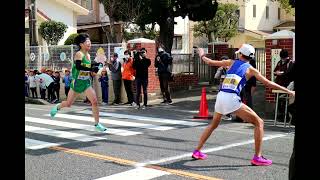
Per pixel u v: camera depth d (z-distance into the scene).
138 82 14.27
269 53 12.46
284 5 26.42
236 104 6.29
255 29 39.25
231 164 6.34
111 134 9.12
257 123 6.28
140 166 6.24
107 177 5.66
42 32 25.72
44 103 17.08
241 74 6.31
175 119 11.61
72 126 10.25
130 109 14.02
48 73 18.09
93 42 33.50
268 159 6.59
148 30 26.50
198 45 35.34
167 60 15.17
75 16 29.98
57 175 5.80
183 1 18.56
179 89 19.39
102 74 16.00
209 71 21.22
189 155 6.96
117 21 24.52
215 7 19.19
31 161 6.62
